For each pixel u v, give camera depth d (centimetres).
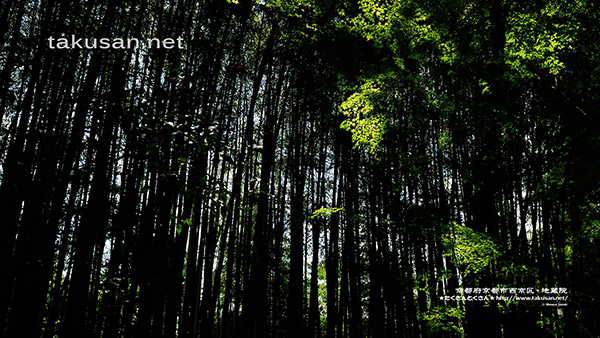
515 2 358
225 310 604
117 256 346
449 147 458
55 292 370
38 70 349
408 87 418
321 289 1134
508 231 513
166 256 424
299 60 717
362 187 774
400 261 611
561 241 375
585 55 352
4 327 299
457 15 384
